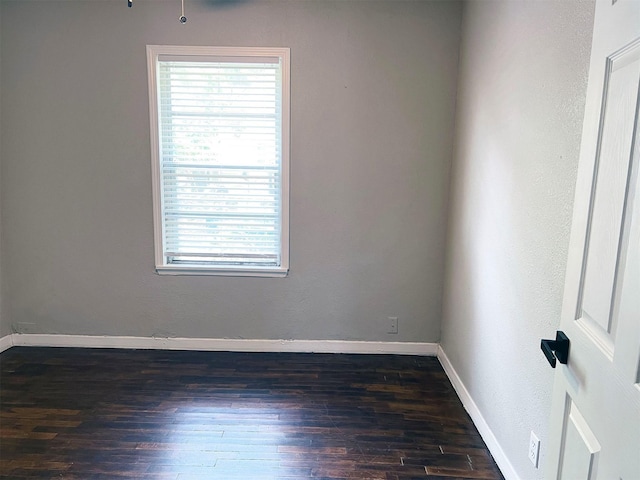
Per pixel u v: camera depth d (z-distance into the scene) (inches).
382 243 119.9
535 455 62.9
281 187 117.7
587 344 37.8
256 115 115.9
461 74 107.7
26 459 76.5
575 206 42.1
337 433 85.7
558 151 58.3
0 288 120.8
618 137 34.3
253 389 102.8
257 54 111.7
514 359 71.3
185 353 122.9
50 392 100.2
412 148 115.2
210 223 121.3
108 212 119.6
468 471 75.4
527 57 68.7
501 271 77.8
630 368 30.6
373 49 111.3
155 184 117.7
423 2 109.1
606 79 36.8
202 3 110.0
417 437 84.9
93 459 76.8
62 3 110.3
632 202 31.7
